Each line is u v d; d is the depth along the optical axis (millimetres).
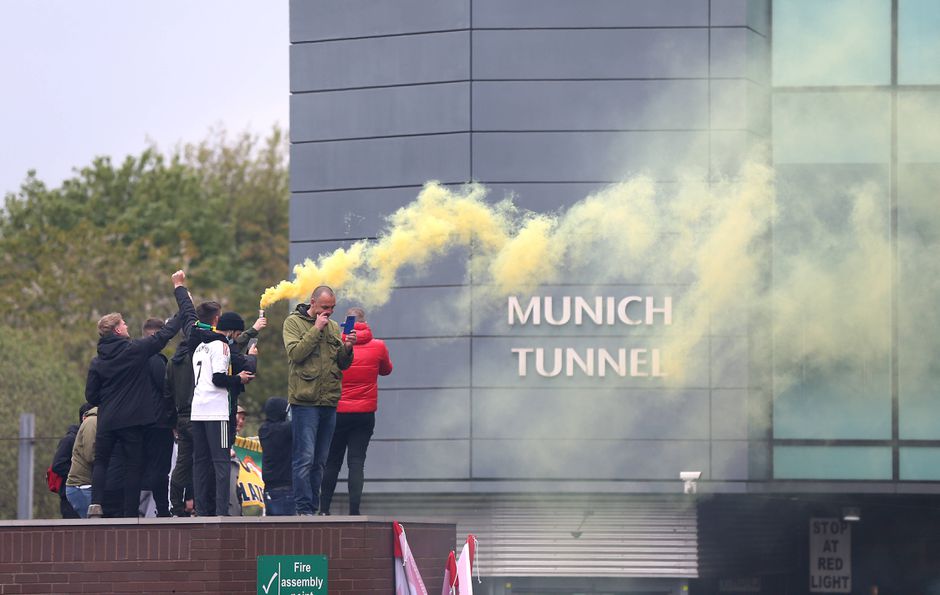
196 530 62125
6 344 192250
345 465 92438
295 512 66438
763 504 101000
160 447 64938
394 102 92625
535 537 92688
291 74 94500
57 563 62438
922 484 91875
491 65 91438
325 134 93688
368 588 63719
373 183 92750
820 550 104562
